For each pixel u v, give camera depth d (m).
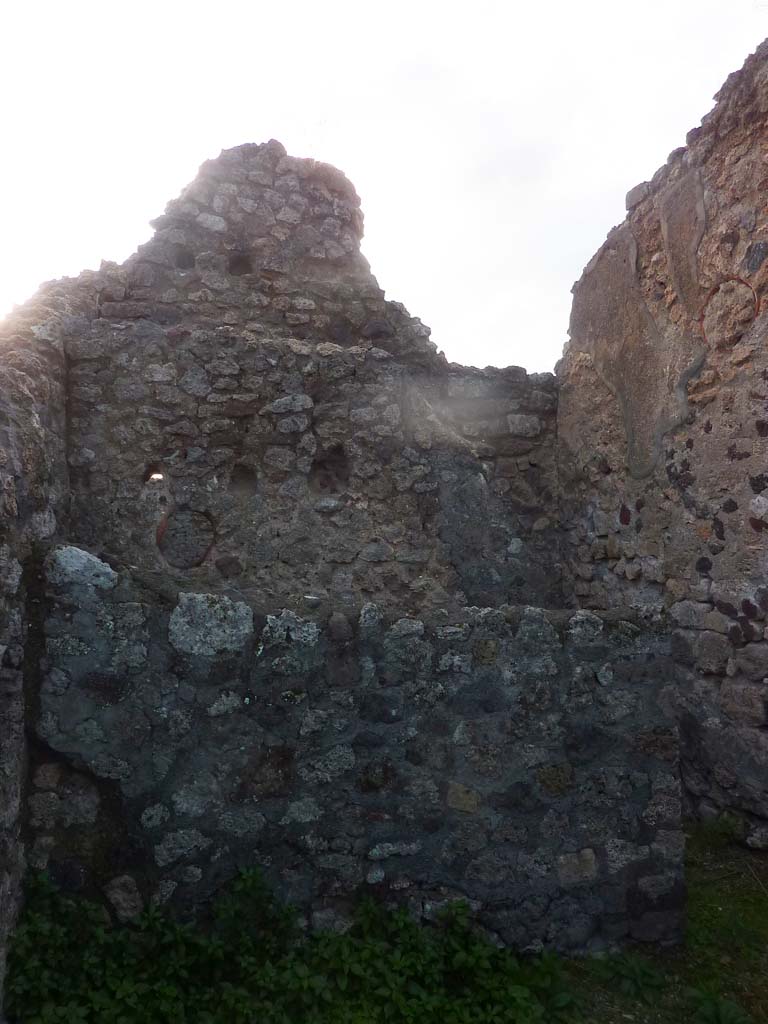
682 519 4.35
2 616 2.37
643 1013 2.60
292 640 2.78
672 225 4.49
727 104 4.04
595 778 2.90
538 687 2.90
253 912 2.64
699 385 4.25
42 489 3.35
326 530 5.02
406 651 2.85
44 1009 2.24
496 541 5.44
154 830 2.62
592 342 5.35
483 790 2.85
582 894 2.86
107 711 2.62
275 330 5.44
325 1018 2.40
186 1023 2.32
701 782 4.06
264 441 4.98
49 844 2.55
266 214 5.62
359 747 2.80
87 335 4.78
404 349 5.56
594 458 5.25
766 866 3.57
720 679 4.00
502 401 5.70
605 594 5.06
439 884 2.80
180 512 4.83
